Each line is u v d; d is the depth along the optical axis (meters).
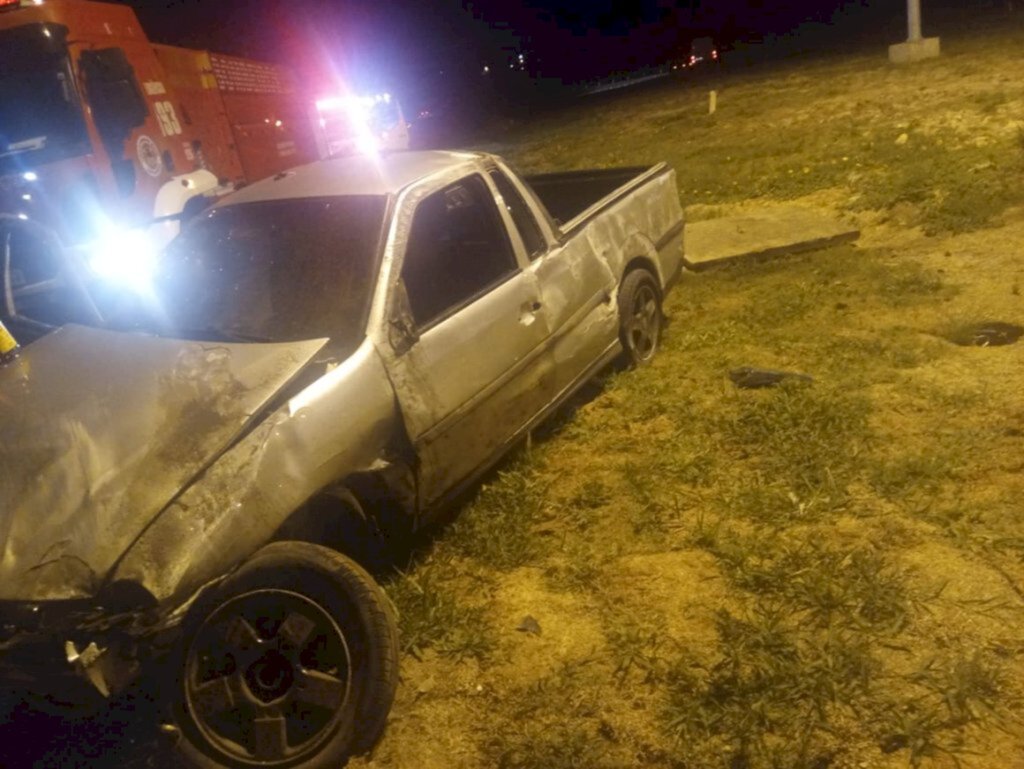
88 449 3.06
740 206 10.62
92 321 4.53
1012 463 4.05
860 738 2.77
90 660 2.56
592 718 3.04
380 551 3.83
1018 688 2.84
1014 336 5.45
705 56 43.62
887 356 5.38
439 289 4.01
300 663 2.90
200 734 2.85
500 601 3.71
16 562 2.75
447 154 4.70
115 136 8.24
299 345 3.37
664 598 3.56
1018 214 7.80
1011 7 28.28
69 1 8.23
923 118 13.07
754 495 4.08
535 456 4.74
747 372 5.36
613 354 5.32
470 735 3.06
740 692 2.99
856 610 3.27
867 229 8.45
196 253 4.30
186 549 2.74
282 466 3.04
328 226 4.06
